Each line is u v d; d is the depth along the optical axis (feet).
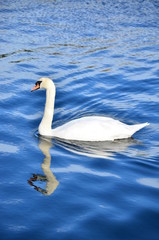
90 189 25.11
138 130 34.73
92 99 41.09
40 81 33.58
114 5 77.46
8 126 34.35
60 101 40.47
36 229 21.16
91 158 29.37
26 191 24.76
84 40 60.18
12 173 26.94
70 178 26.40
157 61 53.01
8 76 46.29
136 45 59.11
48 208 23.02
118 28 65.62
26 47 56.49
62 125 34.09
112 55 55.01
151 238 20.80
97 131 32.27
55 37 60.75
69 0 80.59
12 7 74.64
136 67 50.70
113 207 23.22
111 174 27.07
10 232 20.90
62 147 31.17
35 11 72.33
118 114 37.88
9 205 23.22
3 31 62.18
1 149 30.30
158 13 73.26
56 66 50.21
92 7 75.87
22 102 39.63
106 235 20.85
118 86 44.60
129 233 21.08
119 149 30.96
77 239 20.47
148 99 41.09
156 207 23.32
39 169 27.58
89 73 48.21
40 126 33.53
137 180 26.30
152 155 29.96
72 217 22.21
